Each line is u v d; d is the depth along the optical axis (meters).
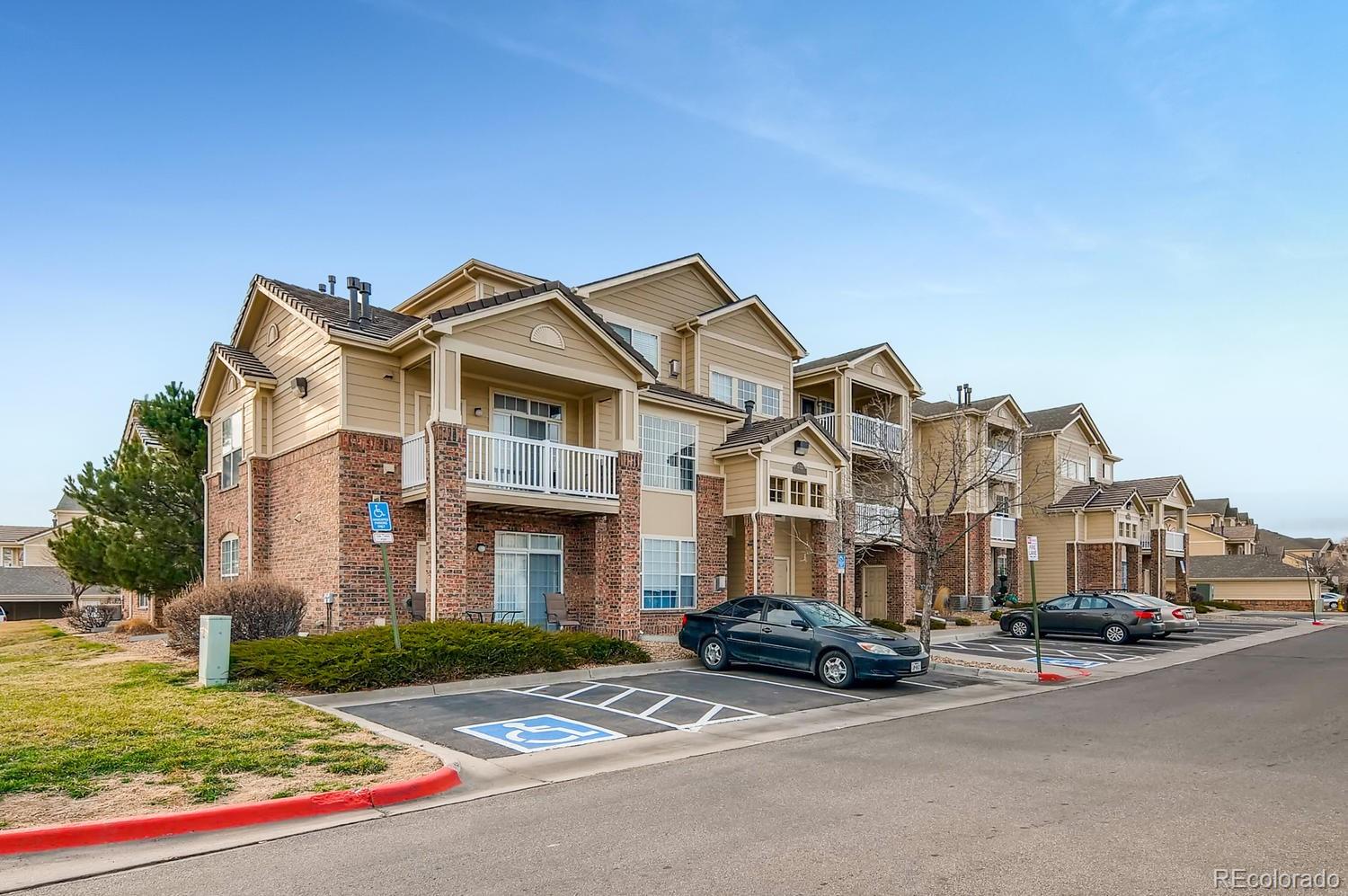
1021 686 15.05
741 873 5.40
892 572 28.27
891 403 28.36
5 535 57.28
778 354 27.05
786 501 23.28
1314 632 29.52
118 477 23.58
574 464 18.11
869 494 27.66
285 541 18.05
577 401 20.03
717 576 22.84
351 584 15.99
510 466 17.05
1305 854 5.68
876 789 7.48
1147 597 25.09
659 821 6.54
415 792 7.36
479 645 13.50
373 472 16.48
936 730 10.55
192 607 15.55
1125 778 7.86
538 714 11.03
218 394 21.91
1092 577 38.22
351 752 8.38
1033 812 6.72
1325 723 11.00
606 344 18.47
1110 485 41.41
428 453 15.79
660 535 21.58
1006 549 37.12
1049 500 38.97
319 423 16.98
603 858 5.71
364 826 6.55
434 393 15.75
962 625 28.41
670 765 8.54
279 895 5.13
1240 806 6.86
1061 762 8.59
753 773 8.15
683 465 22.45
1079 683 15.58
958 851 5.77
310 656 12.26
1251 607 52.56
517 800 7.26
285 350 18.67
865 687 14.34
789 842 6.00
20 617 44.22
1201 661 19.45
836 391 27.44
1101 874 5.33
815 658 14.31
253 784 7.25
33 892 5.20
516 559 18.47
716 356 24.91
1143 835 6.10
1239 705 12.65
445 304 21.03
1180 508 46.59
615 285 22.83
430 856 5.82
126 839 6.17
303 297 18.22
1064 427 39.41
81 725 9.25
